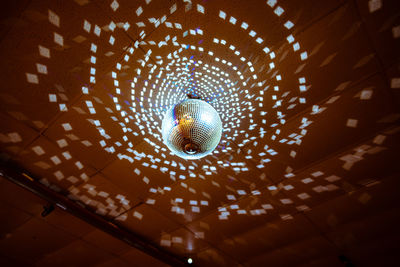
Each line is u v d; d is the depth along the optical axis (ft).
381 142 8.45
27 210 10.39
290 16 6.41
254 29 6.64
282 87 7.64
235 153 9.19
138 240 11.50
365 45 6.80
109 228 10.81
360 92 7.57
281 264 12.91
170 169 9.64
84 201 10.46
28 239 11.46
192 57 7.23
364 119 8.07
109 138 8.77
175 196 10.46
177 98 8.08
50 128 8.38
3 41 6.68
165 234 11.93
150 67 7.36
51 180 9.67
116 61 7.20
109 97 7.86
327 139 8.62
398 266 12.06
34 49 6.86
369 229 11.07
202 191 10.29
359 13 6.33
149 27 6.64
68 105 7.95
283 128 8.48
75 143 8.80
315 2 6.20
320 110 8.01
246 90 7.77
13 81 7.34
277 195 10.32
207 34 6.77
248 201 10.59
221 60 7.24
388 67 7.09
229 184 10.07
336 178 9.57
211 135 6.79
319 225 11.23
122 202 10.62
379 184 9.56
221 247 12.44
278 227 11.44
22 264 12.46
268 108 8.11
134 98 7.93
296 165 9.35
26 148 8.77
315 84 7.52
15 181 9.02
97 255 12.44
